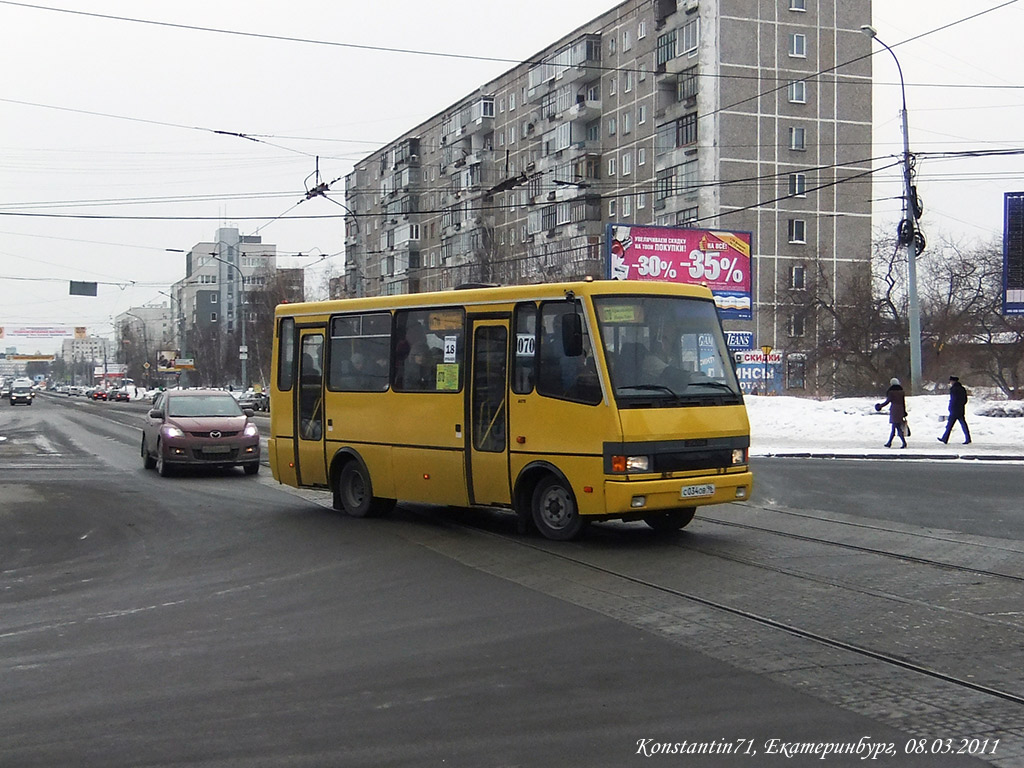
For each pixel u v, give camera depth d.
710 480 11.30
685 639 7.35
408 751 5.18
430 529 13.06
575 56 62.62
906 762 4.97
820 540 11.79
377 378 13.86
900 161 30.94
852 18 57.88
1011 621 7.80
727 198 55.31
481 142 74.50
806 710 5.73
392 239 84.00
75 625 8.31
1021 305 32.16
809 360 48.94
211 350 101.19
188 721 5.72
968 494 16.52
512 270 61.56
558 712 5.76
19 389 83.12
